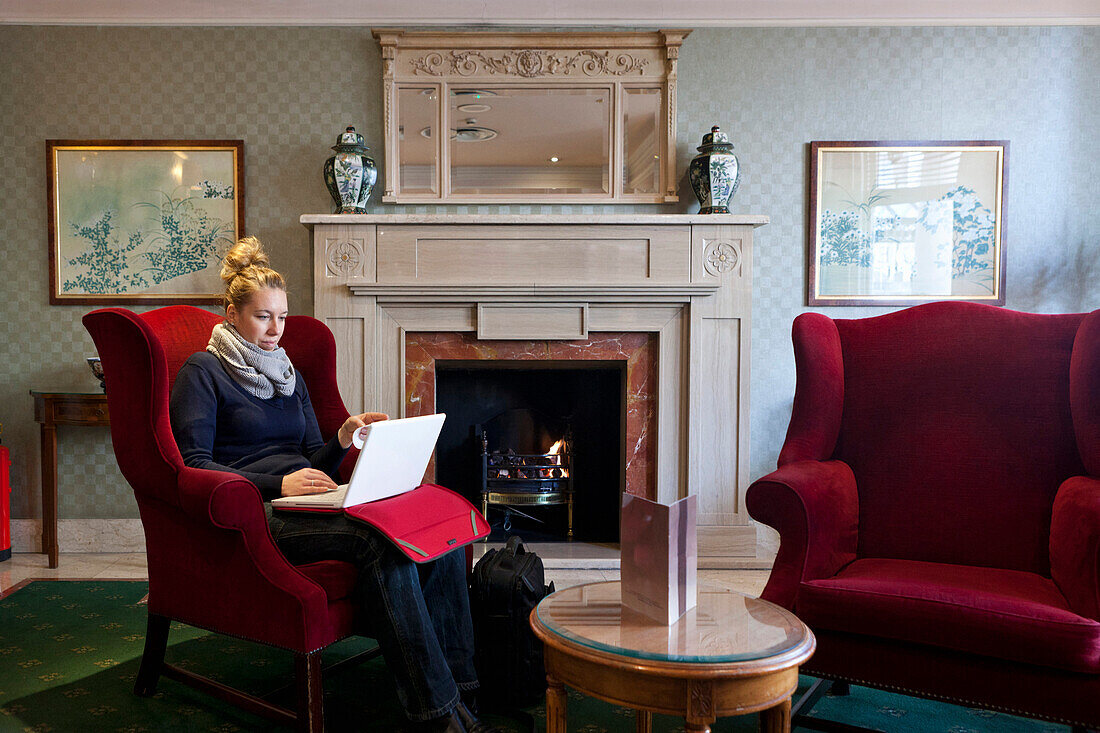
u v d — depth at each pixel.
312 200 3.60
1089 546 1.44
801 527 1.69
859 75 3.59
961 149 3.59
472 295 3.37
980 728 1.80
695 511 1.39
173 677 1.90
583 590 1.51
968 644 1.42
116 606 2.70
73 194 3.56
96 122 3.56
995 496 1.89
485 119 3.59
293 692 1.93
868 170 3.60
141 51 3.54
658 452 3.46
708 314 3.40
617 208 3.62
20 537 3.59
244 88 3.57
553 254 3.40
